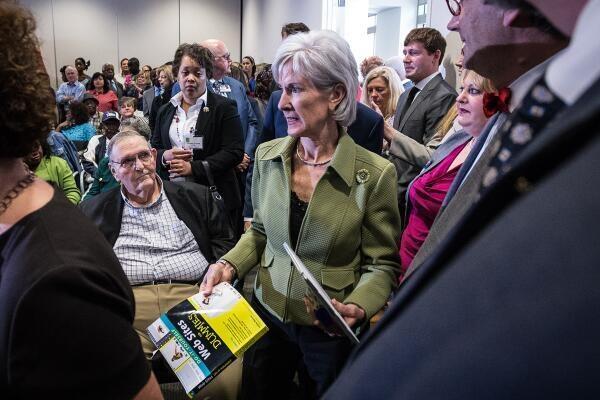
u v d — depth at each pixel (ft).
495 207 0.79
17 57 1.73
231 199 8.50
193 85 8.05
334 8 19.02
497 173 1.35
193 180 7.84
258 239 4.75
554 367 0.64
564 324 0.63
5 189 1.90
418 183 5.25
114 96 27.35
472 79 4.36
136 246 6.24
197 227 6.48
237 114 8.47
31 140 1.83
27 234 1.81
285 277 4.19
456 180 2.91
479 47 1.82
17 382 1.70
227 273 4.47
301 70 3.84
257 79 12.61
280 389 4.68
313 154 4.21
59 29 37.78
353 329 3.90
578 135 0.68
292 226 4.20
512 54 1.77
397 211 4.19
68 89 27.50
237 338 4.01
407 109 8.77
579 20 0.84
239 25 41.57
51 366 1.70
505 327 0.69
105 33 38.86
